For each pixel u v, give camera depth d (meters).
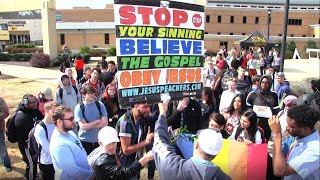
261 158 3.40
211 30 68.25
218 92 8.51
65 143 3.78
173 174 2.69
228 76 8.41
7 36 41.56
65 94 6.89
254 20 68.31
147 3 3.13
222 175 2.62
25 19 67.50
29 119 5.48
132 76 3.16
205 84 10.62
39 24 68.38
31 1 28.66
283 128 4.83
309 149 2.89
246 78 8.40
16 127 5.46
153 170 5.76
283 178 3.32
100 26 58.25
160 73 3.32
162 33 3.27
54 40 28.59
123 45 3.07
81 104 5.49
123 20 3.04
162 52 3.30
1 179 6.11
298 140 3.04
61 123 3.83
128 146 4.39
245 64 18.08
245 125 4.55
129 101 3.17
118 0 2.99
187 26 3.43
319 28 65.19
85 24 58.06
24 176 6.25
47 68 26.88
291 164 2.91
